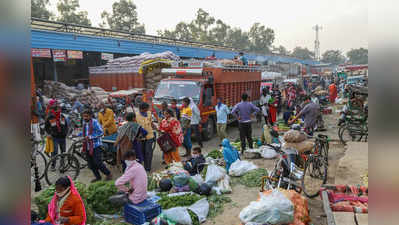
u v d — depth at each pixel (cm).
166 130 754
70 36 1970
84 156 764
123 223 486
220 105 1020
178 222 460
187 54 2991
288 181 547
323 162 632
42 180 702
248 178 656
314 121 852
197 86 1078
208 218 502
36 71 2356
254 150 868
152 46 2616
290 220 416
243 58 1584
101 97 1745
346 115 1024
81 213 413
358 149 885
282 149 598
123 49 2333
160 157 912
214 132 1222
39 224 398
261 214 417
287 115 1242
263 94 1354
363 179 614
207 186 587
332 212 455
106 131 779
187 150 889
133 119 704
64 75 2522
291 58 5962
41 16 3856
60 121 767
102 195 525
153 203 500
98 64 2706
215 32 8475
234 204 552
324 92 1938
